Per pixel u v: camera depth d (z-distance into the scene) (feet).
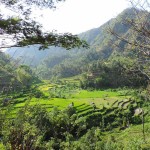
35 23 20.44
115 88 297.53
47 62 613.11
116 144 101.50
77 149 111.55
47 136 128.98
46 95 251.19
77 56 595.88
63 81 435.12
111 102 250.37
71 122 149.69
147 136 99.66
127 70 21.88
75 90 347.97
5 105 35.65
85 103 244.42
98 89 320.09
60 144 101.71
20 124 34.37
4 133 33.27
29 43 20.47
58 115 146.82
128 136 155.94
